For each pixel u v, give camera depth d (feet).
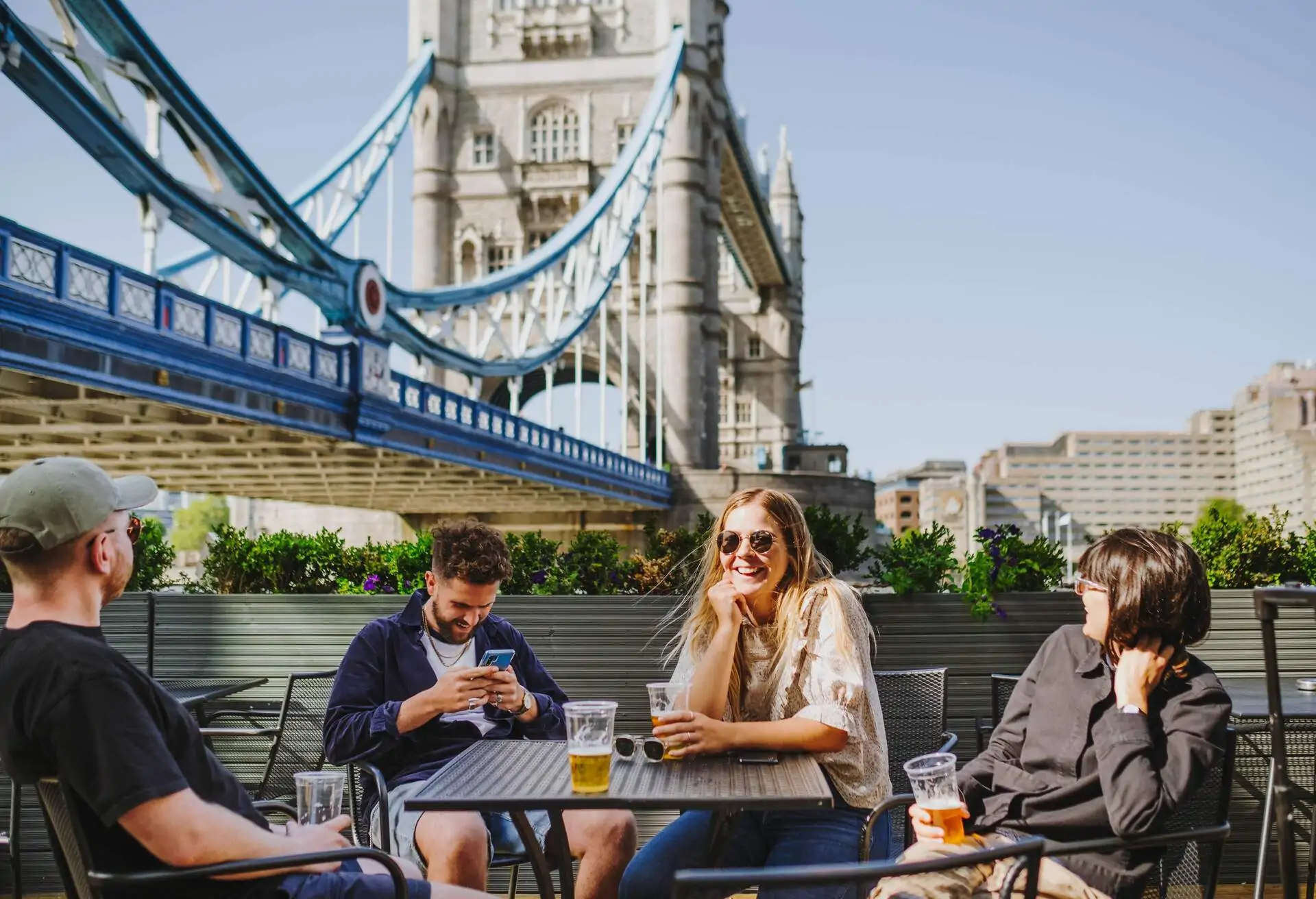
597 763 9.82
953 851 10.25
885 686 14.87
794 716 12.17
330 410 81.05
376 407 87.61
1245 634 18.17
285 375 72.84
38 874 18.47
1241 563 19.85
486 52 231.71
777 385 288.71
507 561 13.71
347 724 13.33
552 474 135.03
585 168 224.74
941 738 14.71
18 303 48.21
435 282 226.17
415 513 199.21
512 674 13.17
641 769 10.86
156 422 70.08
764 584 12.37
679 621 18.24
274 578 21.59
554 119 231.50
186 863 8.77
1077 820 10.78
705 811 11.00
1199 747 10.39
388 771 14.08
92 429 70.18
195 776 9.57
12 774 9.07
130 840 9.12
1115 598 10.58
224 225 71.26
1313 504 560.20
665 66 209.97
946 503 615.16
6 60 50.52
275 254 77.46
